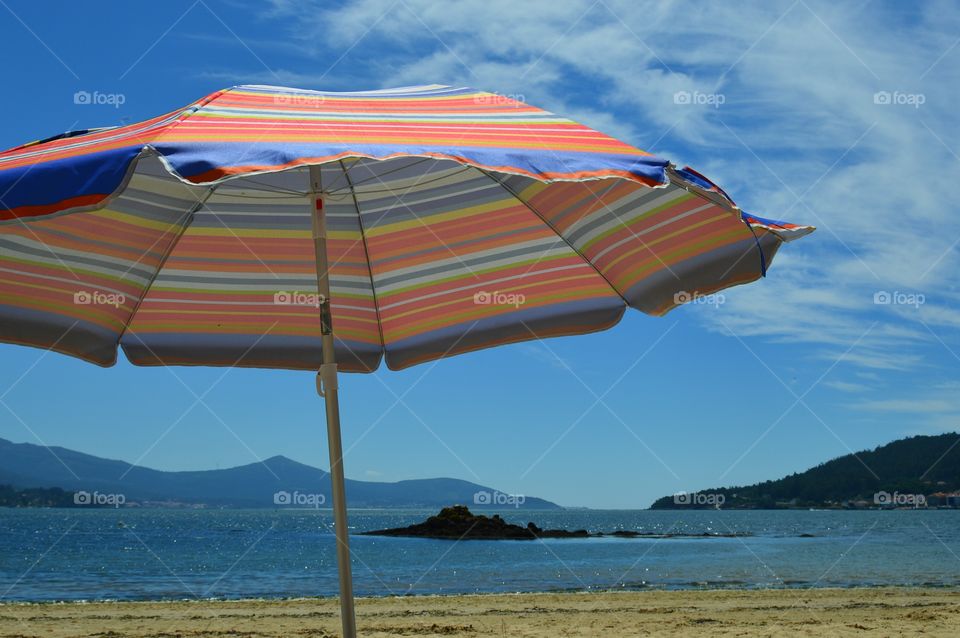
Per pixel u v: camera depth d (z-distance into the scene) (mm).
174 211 3418
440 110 2828
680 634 9891
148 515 187875
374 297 3984
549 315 3838
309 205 3588
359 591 20359
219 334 3936
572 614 12922
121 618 12688
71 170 2016
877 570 25078
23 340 3432
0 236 3062
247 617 12742
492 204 3496
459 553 39375
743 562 29625
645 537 60000
